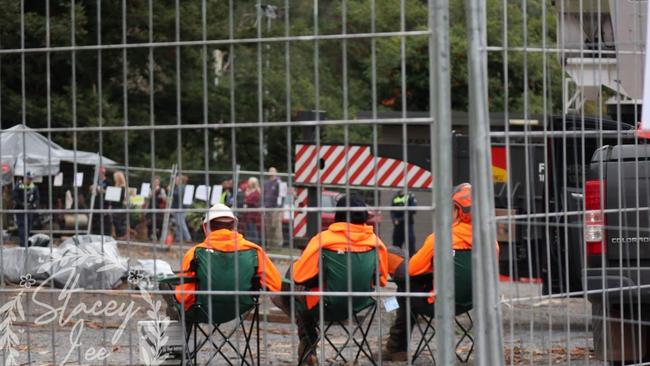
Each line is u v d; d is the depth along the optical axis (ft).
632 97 28.22
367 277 35.76
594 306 34.12
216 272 33.76
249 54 99.40
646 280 34.45
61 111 110.52
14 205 49.06
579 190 37.09
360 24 126.93
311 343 36.42
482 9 24.09
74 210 28.58
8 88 106.73
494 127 63.46
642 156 34.86
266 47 71.05
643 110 25.62
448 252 24.84
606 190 35.70
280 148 135.85
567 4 28.25
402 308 41.96
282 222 91.76
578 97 29.73
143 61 99.14
